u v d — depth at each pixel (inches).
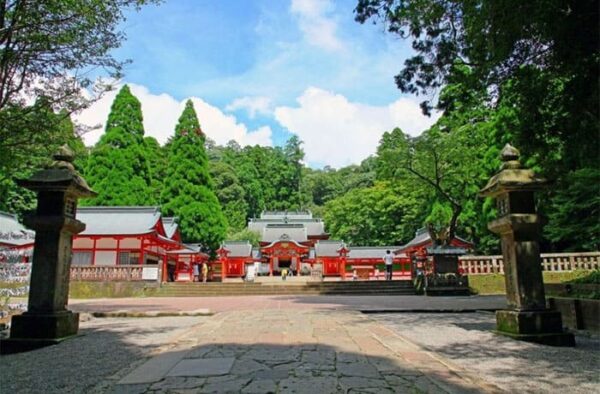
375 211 1675.7
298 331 286.5
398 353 213.3
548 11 258.1
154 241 1098.1
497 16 275.6
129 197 1310.3
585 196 665.0
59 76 297.7
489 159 941.2
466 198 1026.7
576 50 286.0
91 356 228.7
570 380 181.5
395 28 415.5
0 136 291.4
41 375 189.2
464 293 738.2
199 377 168.2
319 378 165.2
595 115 323.0
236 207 2098.9
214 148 3112.7
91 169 1323.8
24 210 1268.5
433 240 814.5
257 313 411.8
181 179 1443.2
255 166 2583.7
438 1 367.9
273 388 152.1
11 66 287.0
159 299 746.2
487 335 290.5
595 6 256.2
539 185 275.7
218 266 1637.6
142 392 151.0
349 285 864.3
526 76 340.8
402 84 459.5
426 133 858.8
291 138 2810.0
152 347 254.2
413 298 669.9
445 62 420.5
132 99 1419.8
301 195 2687.0
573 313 323.0
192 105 1533.0
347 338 257.6
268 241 1802.4
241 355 208.1
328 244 1640.0
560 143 384.5
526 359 219.1
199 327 311.6
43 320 264.5
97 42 290.2
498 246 1053.2
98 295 861.8
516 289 275.4
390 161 881.5
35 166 326.6
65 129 311.7
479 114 970.1
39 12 266.5
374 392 147.8
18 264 448.5
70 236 292.7
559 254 735.7
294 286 868.0
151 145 1739.7
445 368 182.9
